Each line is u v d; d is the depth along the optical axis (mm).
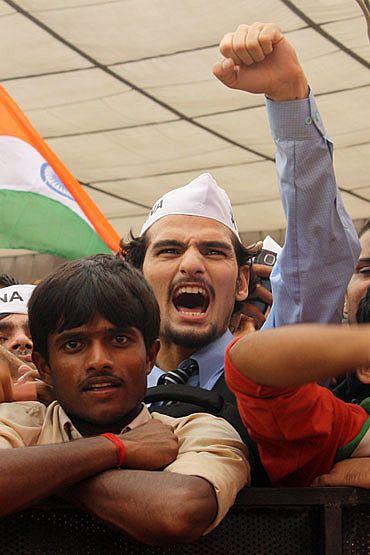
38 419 1693
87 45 5770
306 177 2043
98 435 1628
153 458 1553
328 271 2082
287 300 2111
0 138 3047
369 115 6633
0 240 3039
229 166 7543
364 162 7453
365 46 5703
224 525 1550
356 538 1585
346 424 1652
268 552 1556
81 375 1604
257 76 1950
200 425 1666
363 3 1868
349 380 1976
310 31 5598
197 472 1502
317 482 1653
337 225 2078
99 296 1599
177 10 5363
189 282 2188
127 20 5488
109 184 7992
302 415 1553
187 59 5879
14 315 2875
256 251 2373
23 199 3051
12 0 5348
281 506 1559
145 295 1656
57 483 1452
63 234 3070
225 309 2227
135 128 6867
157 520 1434
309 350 1353
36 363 1688
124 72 6074
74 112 6633
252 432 1606
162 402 1969
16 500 1421
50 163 3086
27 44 5793
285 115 2012
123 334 1616
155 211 2299
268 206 8383
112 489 1475
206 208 2232
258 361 1423
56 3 5336
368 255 2668
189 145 7137
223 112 6562
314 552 1567
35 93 6371
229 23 5484
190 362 2193
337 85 6234
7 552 1491
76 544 1514
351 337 1329
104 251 3139
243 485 1572
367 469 1595
